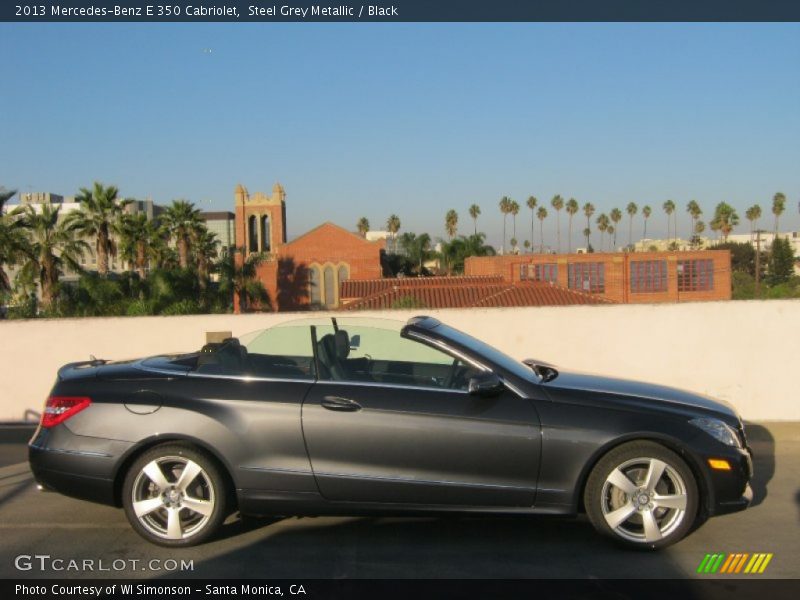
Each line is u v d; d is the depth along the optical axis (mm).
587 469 4871
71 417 5059
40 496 6195
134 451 4949
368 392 5023
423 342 5340
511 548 4996
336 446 4922
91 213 45906
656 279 61156
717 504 4906
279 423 4941
